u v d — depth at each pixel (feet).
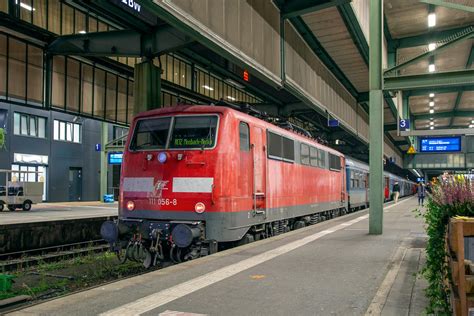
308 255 29.48
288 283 21.80
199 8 37.45
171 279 22.80
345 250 31.42
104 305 18.24
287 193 43.27
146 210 32.96
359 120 120.37
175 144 32.89
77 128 138.82
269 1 53.21
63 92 76.28
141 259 32.55
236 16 44.42
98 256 43.73
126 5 49.98
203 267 25.75
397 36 92.12
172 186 32.07
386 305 17.85
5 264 38.34
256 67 48.57
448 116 163.02
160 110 34.88
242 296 19.52
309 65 71.10
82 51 65.82
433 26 86.28
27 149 120.37
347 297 19.26
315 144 54.70
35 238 48.11
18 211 86.53
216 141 31.71
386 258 28.22
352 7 57.82
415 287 20.67
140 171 33.68
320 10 58.03
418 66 107.96
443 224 17.48
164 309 17.65
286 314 17.01
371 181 40.65
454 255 13.71
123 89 91.04
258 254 29.96
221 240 30.68
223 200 31.01
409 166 197.88
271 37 53.62
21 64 70.28
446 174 19.21
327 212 63.93
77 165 137.49
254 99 120.16
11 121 116.16
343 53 78.33
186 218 31.40
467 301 12.63
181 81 90.94
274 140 40.09
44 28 74.18
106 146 138.82
